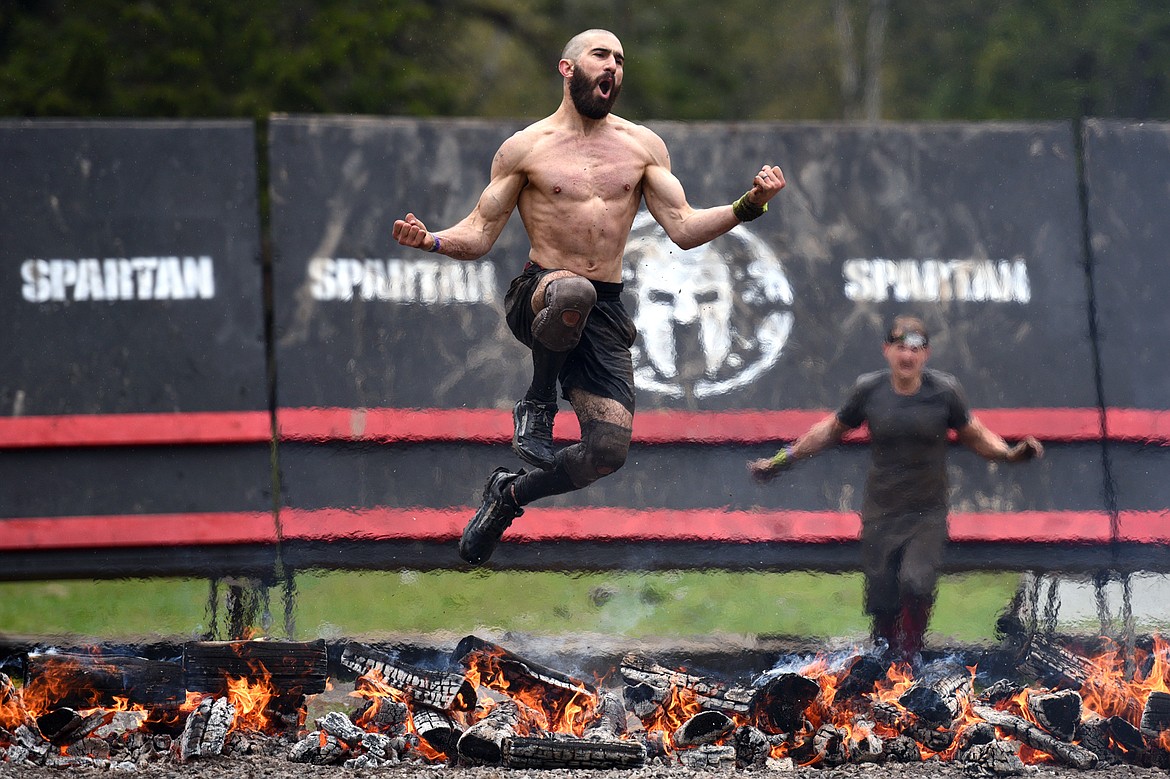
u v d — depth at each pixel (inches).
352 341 1270.9
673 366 1286.9
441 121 1306.6
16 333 1239.5
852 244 1315.2
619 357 910.4
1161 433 1299.2
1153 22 3102.9
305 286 1273.4
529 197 888.3
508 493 967.6
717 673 1219.9
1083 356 1310.3
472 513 1257.4
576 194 877.8
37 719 960.9
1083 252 1325.0
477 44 3171.8
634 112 3157.0
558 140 884.6
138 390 1245.7
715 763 936.3
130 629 1257.4
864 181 1325.0
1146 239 1330.0
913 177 1327.5
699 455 1275.8
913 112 3356.3
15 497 1227.2
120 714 990.4
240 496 1245.7
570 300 837.2
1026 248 1325.0
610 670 1226.0
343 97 2719.0
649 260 1300.4
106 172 1263.5
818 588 1342.3
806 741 944.9
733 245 1307.8
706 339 1293.1
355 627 1261.1
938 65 3371.1
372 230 1284.4
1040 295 1317.7
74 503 1231.5
